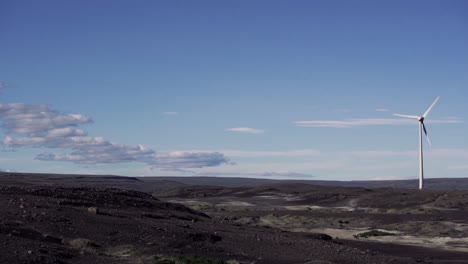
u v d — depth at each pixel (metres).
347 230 55.50
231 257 26.67
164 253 25.39
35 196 35.00
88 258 23.31
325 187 117.50
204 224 37.12
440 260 35.31
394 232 52.81
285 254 28.75
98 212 31.83
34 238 24.64
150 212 38.09
